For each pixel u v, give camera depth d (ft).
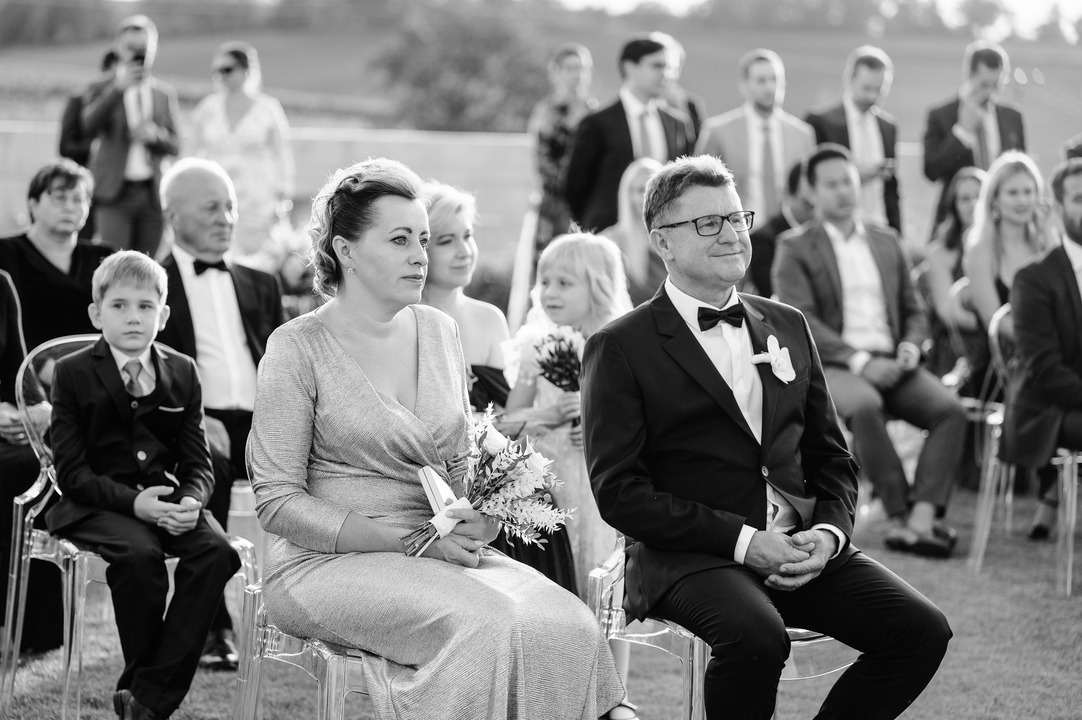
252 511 20.39
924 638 13.33
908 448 31.65
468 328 19.06
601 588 14.56
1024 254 26.61
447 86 126.41
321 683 13.16
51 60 156.35
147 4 174.91
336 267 14.01
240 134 42.11
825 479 14.53
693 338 14.23
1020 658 18.66
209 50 168.14
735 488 14.03
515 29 131.34
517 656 12.28
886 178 34.65
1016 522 26.37
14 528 16.87
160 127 37.29
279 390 13.64
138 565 15.30
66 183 20.31
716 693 12.84
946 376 28.63
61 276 20.56
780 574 13.48
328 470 13.78
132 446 16.44
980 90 35.32
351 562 13.23
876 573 13.82
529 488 13.38
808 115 35.42
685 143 33.83
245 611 14.21
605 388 14.14
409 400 14.11
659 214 14.29
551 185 37.06
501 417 17.34
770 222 31.04
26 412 17.34
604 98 138.41
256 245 41.93
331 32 174.91
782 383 14.33
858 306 25.80
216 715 16.40
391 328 14.14
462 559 13.33
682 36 169.48
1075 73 89.51
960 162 35.32
